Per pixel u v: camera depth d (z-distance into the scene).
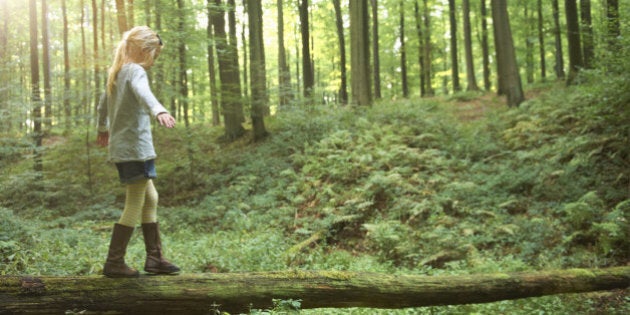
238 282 4.01
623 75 8.56
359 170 11.81
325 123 15.09
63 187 12.91
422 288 4.46
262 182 12.77
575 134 11.26
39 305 3.49
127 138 3.52
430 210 9.48
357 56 19.03
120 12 12.67
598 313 5.30
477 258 7.20
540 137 12.17
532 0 24.89
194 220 11.20
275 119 17.94
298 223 10.12
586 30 15.91
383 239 8.40
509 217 8.83
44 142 17.19
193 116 14.63
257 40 16.05
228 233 9.66
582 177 9.32
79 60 13.47
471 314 5.04
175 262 6.84
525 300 5.57
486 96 21.50
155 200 3.89
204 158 15.05
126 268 3.75
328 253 8.80
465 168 11.77
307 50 18.59
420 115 15.54
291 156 13.77
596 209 7.95
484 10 26.36
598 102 9.73
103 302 3.62
